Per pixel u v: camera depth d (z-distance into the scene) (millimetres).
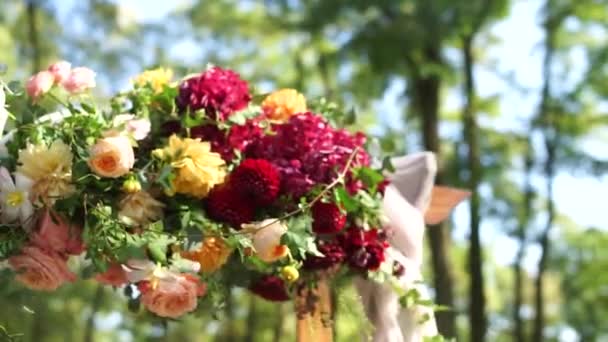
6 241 3057
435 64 13664
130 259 3051
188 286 3088
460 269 18453
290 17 15258
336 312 3535
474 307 14242
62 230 3082
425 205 3738
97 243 3037
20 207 3043
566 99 15180
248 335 19000
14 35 16266
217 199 3203
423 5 12703
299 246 3174
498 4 12719
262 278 3469
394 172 3543
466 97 14711
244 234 3184
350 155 3375
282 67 17031
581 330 18609
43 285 3096
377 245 3414
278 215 3275
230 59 17188
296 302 3545
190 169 3125
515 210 15773
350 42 12984
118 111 3354
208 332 19828
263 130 3416
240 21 16844
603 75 14812
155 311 3094
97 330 17969
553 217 15906
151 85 3430
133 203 3102
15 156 3137
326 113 3752
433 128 14297
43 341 15375
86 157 3041
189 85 3346
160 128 3336
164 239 3084
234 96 3363
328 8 13352
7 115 3064
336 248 3381
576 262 17594
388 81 13930
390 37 12734
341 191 3293
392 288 3510
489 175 15258
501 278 20062
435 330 3582
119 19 16562
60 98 3246
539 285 16078
